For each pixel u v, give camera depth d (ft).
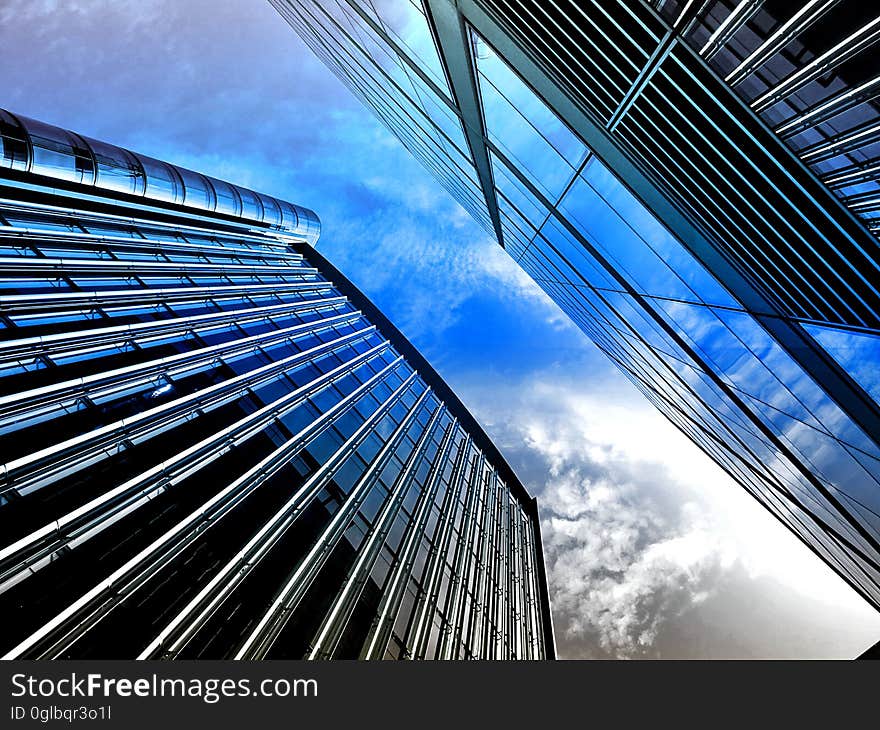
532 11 24.89
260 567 42.29
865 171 19.85
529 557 137.39
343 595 48.49
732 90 22.02
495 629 82.48
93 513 33.83
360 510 63.82
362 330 140.97
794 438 41.01
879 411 26.25
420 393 142.00
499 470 170.91
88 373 43.45
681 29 20.93
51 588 28.45
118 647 28.86
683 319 43.96
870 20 15.35
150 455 42.01
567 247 57.82
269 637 37.42
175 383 52.75
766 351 34.78
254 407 61.72
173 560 36.29
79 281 54.44
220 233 115.44
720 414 58.39
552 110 31.91
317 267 167.22
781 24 17.52
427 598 64.54
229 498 45.70
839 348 27.14
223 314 77.71
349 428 81.66
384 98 74.18
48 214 63.67
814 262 24.71
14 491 30.50
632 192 32.78
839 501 42.78
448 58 36.42
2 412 33.71
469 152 54.39
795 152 22.12
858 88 17.12
